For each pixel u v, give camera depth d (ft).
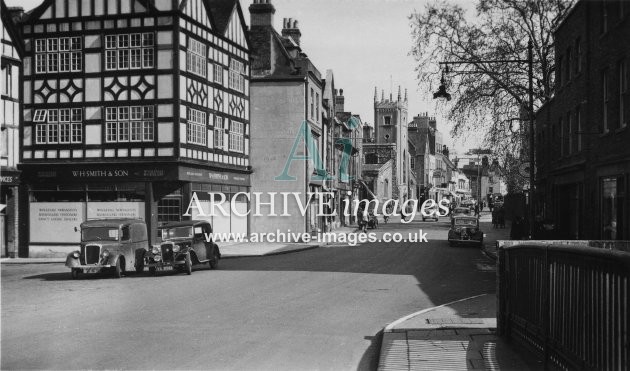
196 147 95.71
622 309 18.02
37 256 92.94
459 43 105.91
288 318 40.42
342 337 34.76
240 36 113.70
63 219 92.48
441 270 70.85
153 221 90.94
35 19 93.76
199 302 47.06
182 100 91.15
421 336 33.58
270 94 128.57
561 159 85.87
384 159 298.97
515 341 31.27
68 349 31.37
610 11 61.16
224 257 89.56
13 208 93.09
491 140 114.93
